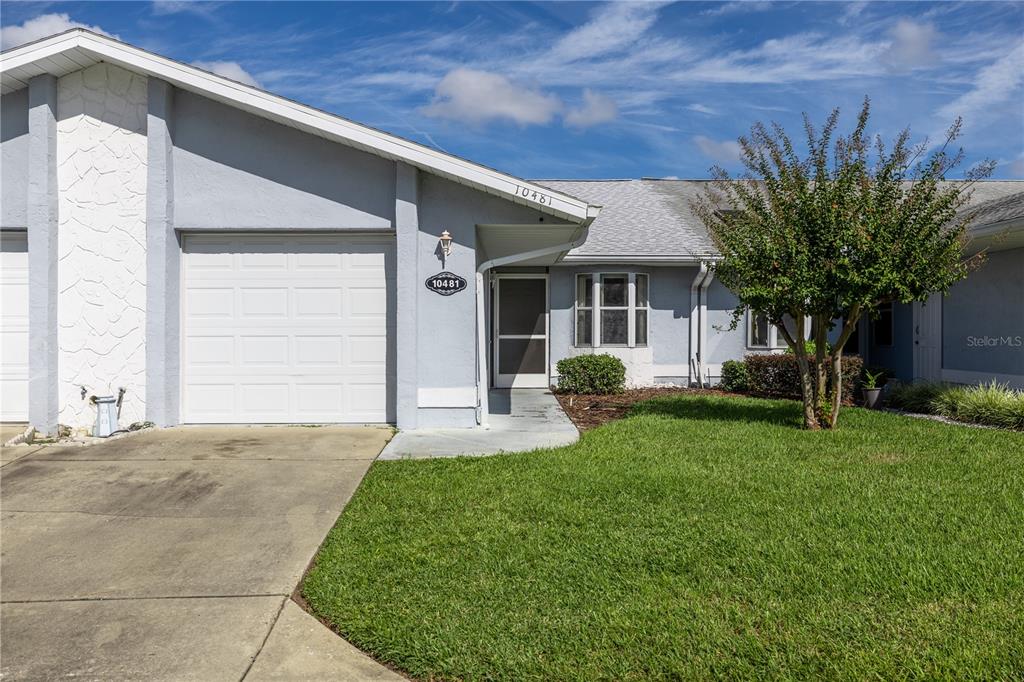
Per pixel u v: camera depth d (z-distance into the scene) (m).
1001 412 8.77
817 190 8.02
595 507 5.06
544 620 3.33
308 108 7.63
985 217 9.80
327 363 8.57
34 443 7.39
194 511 5.14
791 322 14.30
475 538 4.45
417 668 2.97
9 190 8.19
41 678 2.93
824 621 3.25
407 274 8.14
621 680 2.83
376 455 6.86
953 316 11.74
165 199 8.07
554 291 13.84
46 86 7.99
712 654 2.99
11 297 8.43
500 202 8.27
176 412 8.36
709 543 4.31
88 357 8.19
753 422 8.89
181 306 8.46
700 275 13.38
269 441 7.50
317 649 3.19
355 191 8.25
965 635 3.10
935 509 4.95
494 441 7.64
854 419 9.23
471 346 8.35
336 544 4.39
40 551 4.38
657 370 13.96
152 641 3.25
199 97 8.20
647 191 16.95
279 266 8.54
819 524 4.65
